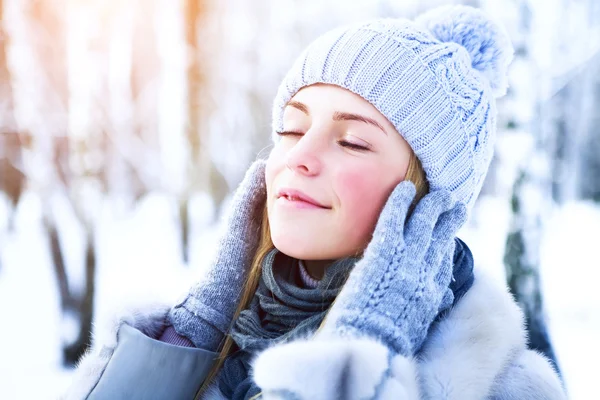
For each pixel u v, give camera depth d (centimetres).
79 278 412
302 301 106
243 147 687
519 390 98
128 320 119
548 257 557
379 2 602
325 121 104
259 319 113
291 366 81
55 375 354
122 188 649
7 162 514
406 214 104
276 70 684
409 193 101
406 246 98
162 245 587
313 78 107
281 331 108
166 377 112
